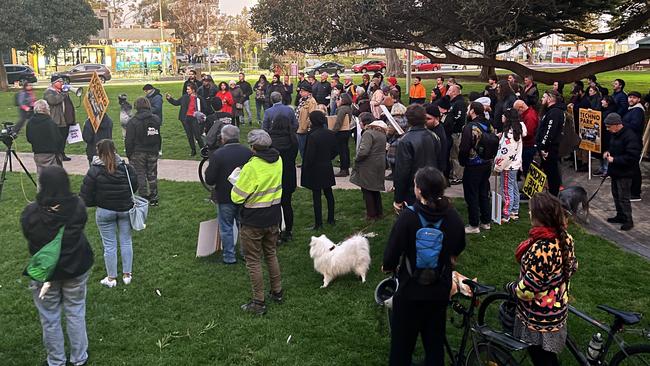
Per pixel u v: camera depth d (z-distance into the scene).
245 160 6.75
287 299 6.08
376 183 8.09
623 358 3.84
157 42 63.88
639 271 6.68
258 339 5.24
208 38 73.56
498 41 19.27
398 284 3.95
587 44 73.50
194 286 6.41
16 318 5.65
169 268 6.93
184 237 8.06
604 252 7.30
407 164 6.35
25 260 7.18
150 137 9.42
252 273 5.71
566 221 3.72
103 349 5.07
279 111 10.07
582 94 13.04
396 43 19.53
